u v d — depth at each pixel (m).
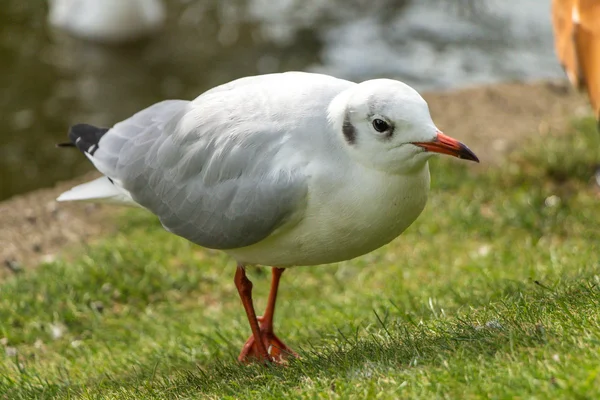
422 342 7.68
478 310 8.59
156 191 9.01
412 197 7.76
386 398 6.49
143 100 20.20
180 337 10.52
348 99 7.61
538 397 6.03
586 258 10.98
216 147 8.41
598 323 7.10
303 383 7.28
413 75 20.84
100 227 13.91
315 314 10.92
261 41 22.27
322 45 22.08
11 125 19.16
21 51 21.78
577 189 14.49
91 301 11.84
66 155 18.38
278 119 8.11
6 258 12.95
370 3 23.86
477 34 22.48
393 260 12.62
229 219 8.36
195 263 12.73
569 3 10.59
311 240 8.12
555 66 21.09
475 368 6.63
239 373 8.32
